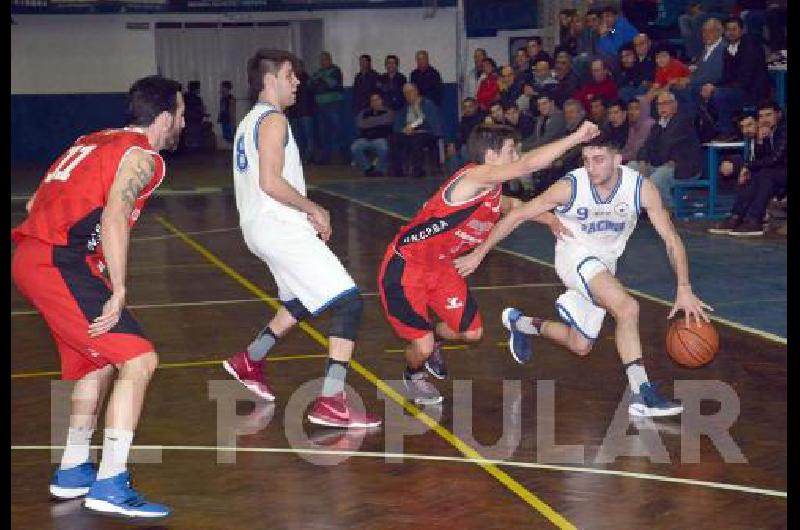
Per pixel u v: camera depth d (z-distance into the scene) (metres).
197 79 33.31
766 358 9.14
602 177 7.72
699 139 17.80
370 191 22.70
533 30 28.50
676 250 7.77
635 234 15.98
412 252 7.82
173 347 10.18
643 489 6.27
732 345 9.59
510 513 5.94
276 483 6.52
